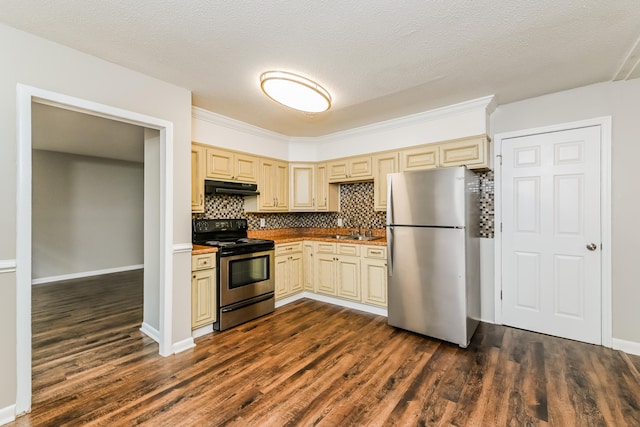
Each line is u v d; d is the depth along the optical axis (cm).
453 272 264
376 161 371
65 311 360
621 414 170
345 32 182
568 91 273
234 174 355
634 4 157
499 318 313
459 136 307
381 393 192
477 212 309
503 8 160
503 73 238
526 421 165
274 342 269
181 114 259
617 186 253
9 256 174
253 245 329
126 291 455
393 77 243
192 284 272
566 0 154
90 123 343
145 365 228
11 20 168
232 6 158
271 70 229
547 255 286
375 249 339
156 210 271
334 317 334
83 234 561
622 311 251
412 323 288
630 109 248
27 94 179
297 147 436
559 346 259
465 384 201
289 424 164
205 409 177
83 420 167
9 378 171
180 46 197
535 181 292
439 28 178
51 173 523
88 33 182
